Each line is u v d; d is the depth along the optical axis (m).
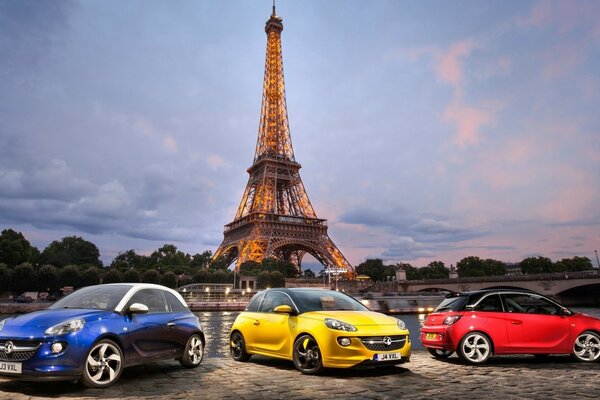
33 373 9.50
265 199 137.62
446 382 10.98
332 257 136.38
